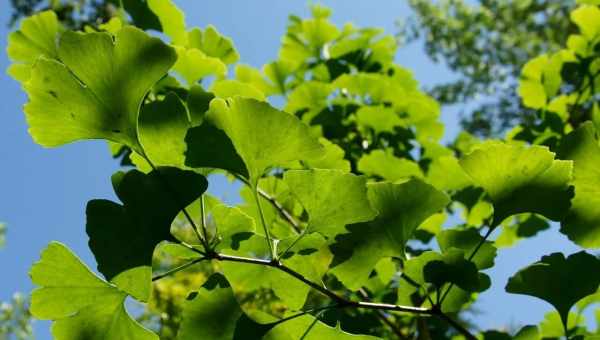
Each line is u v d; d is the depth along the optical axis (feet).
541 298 1.66
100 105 1.55
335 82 2.65
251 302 3.46
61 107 1.54
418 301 2.20
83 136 1.58
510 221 2.56
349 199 1.56
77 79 1.54
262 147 1.55
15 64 1.89
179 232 3.29
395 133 2.61
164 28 2.15
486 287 1.77
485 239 1.64
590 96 2.54
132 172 1.52
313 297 2.79
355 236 1.65
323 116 2.61
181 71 2.07
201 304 1.59
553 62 2.53
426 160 2.71
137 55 1.55
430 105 2.85
